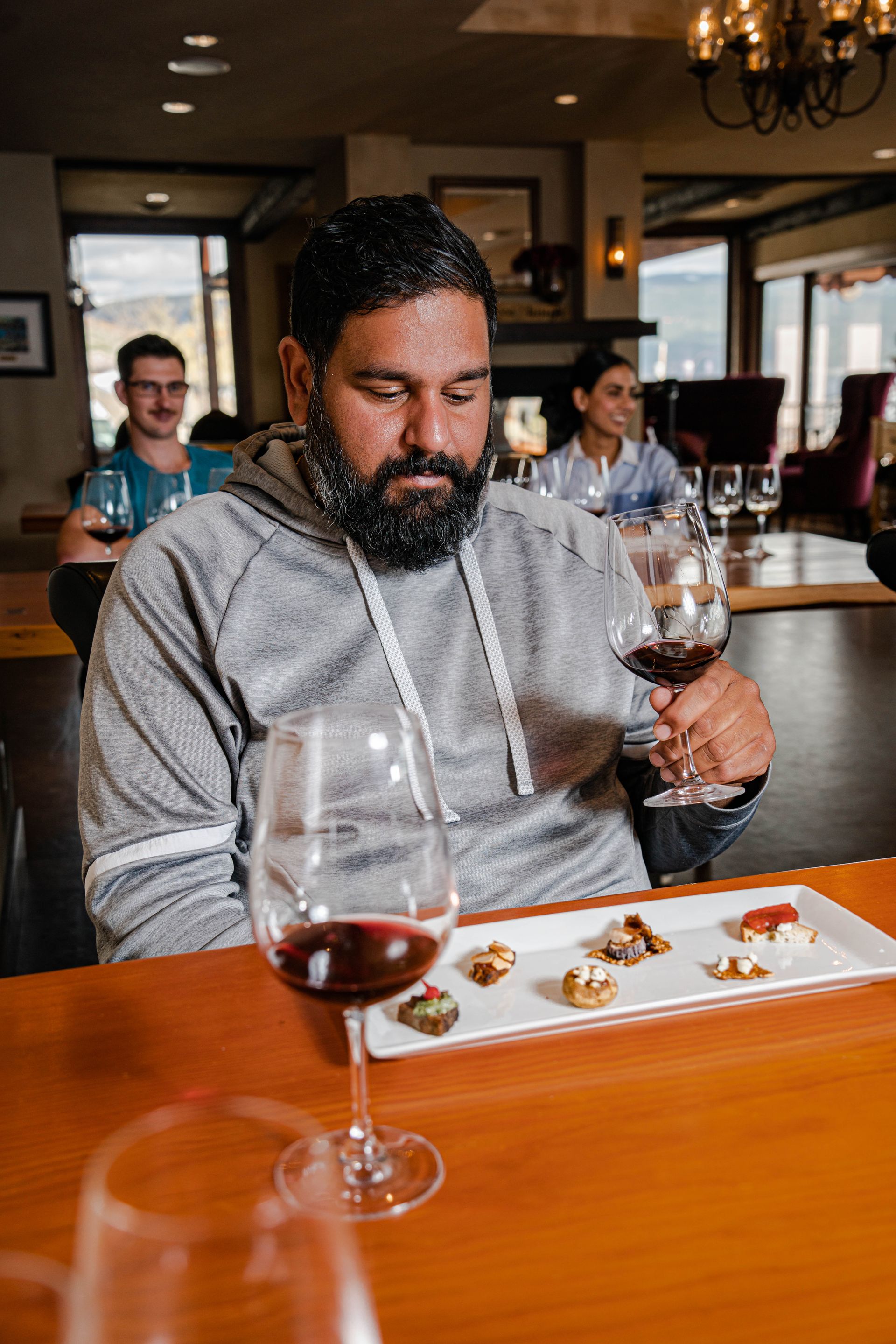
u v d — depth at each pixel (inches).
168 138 283.4
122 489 104.7
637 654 36.9
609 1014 26.1
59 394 297.4
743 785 43.1
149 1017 27.2
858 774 129.1
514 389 318.0
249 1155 17.0
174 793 39.0
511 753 43.8
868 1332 17.0
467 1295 17.8
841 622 198.1
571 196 319.0
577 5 215.0
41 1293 10.3
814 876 34.9
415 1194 19.9
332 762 20.6
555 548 46.6
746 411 361.1
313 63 228.5
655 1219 19.6
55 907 102.7
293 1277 11.5
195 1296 11.2
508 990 28.1
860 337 465.1
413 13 199.8
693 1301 17.7
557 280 302.4
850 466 344.2
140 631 40.9
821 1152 21.4
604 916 31.6
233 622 41.7
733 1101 23.2
